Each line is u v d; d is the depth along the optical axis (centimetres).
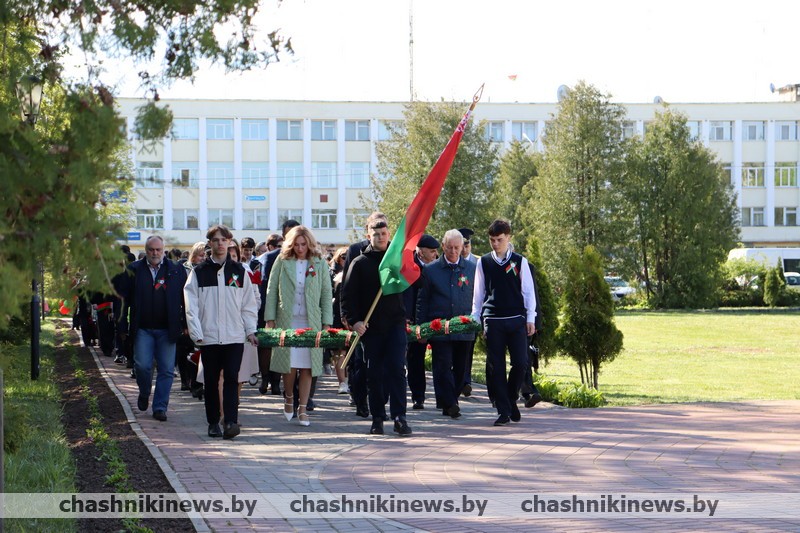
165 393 1195
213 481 789
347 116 7269
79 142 415
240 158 7100
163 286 1216
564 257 5394
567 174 5466
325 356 1875
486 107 7669
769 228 8038
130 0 456
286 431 1097
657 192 5609
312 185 7250
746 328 3631
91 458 890
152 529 631
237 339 1045
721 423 1122
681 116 5650
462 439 1014
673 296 5559
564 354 1535
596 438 1005
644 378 1933
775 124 8025
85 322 2533
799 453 902
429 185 1059
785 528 610
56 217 414
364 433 1077
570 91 5541
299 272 1154
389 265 1041
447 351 1211
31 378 1559
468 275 1261
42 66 460
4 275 403
